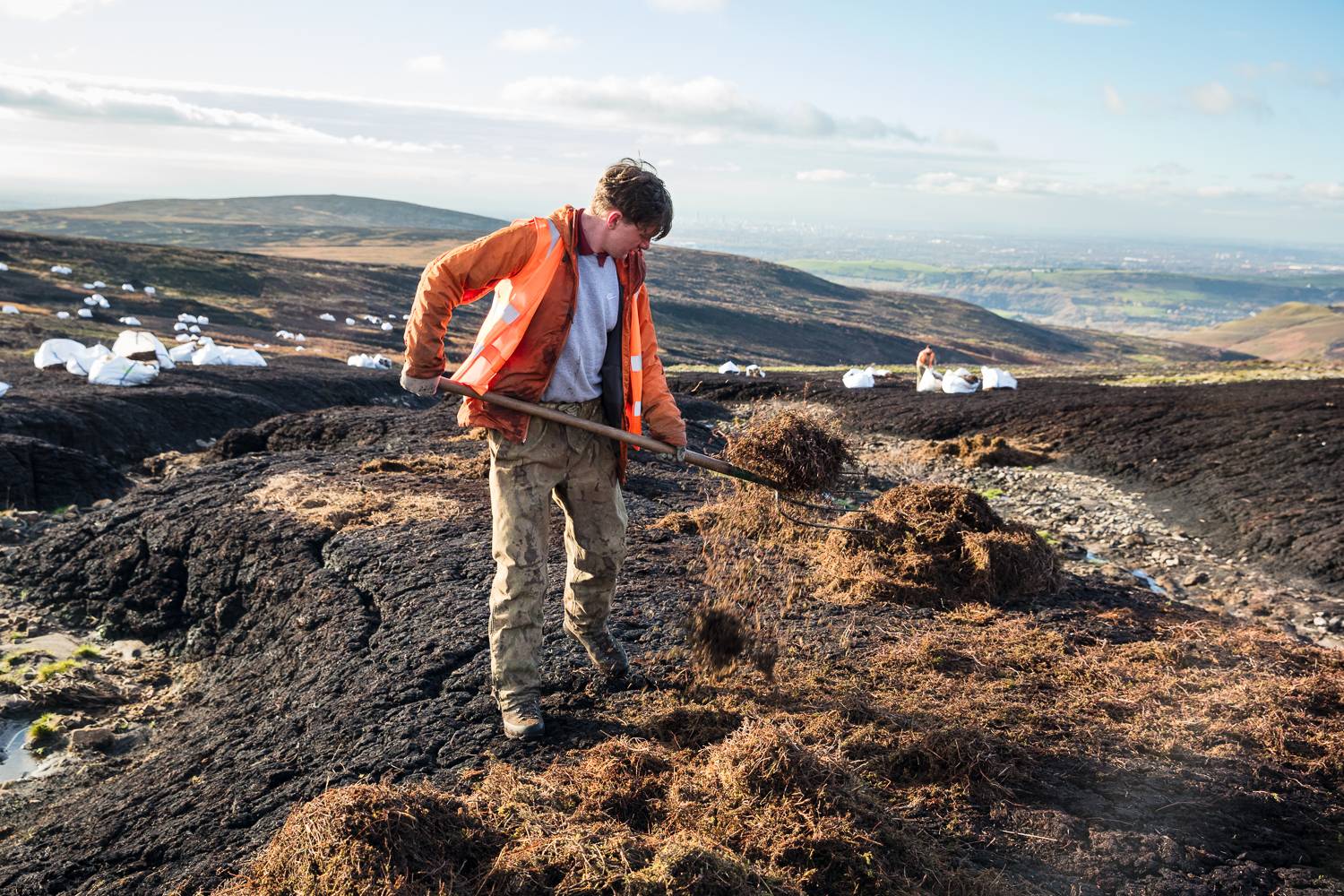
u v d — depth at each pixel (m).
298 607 5.42
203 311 64.56
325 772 3.44
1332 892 2.70
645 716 3.53
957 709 3.62
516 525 3.33
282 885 2.44
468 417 3.31
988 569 5.27
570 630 3.91
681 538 6.24
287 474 8.04
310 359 34.78
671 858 2.41
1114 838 2.85
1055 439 15.65
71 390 16.66
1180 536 10.46
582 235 3.25
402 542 6.04
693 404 20.84
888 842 2.71
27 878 3.17
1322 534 9.45
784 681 3.87
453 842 2.53
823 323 158.38
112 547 6.83
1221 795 3.15
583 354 3.32
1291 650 4.70
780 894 2.43
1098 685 4.02
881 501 6.11
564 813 2.76
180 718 4.78
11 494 9.84
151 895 2.91
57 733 4.68
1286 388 19.38
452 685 3.96
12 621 6.23
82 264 74.69
